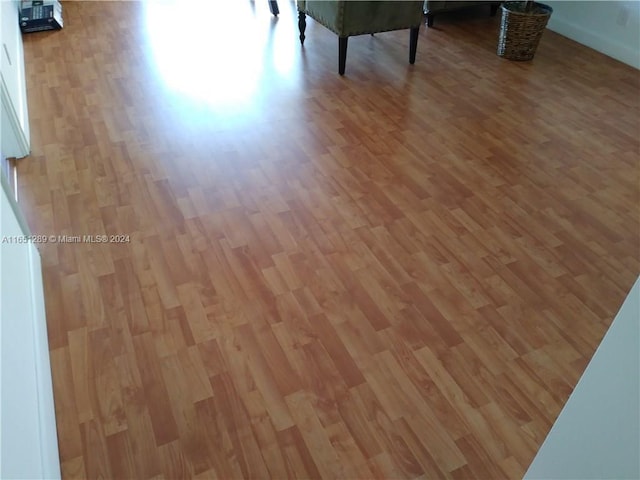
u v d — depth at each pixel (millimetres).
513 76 3318
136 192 2232
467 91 3127
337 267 1927
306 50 3568
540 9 3453
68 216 2094
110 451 1358
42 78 3074
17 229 1700
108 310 1726
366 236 2068
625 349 834
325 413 1469
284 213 2164
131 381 1523
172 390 1507
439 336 1694
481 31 3949
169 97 2938
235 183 2318
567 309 1804
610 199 2314
